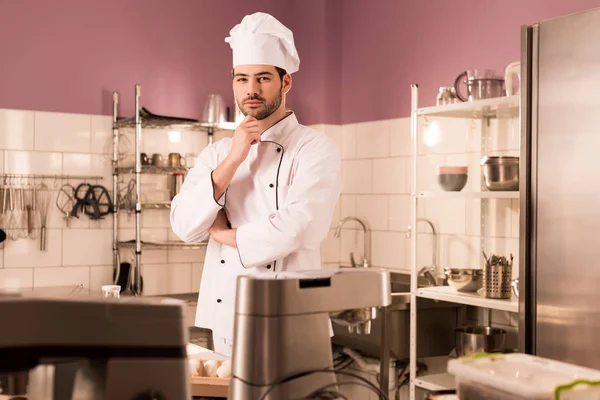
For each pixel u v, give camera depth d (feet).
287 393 3.99
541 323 8.78
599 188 8.04
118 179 13.94
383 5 14.34
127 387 3.48
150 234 14.39
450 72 12.94
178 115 14.66
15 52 13.04
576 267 8.33
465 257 12.44
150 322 3.53
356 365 11.75
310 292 4.07
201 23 14.92
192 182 7.93
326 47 15.24
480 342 10.64
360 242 14.83
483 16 12.32
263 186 7.47
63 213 13.48
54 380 3.86
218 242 7.39
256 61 7.17
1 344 3.24
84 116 13.66
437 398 3.87
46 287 13.28
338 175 7.48
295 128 7.66
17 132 13.05
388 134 14.17
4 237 12.80
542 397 3.30
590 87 8.13
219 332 7.39
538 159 8.80
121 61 14.05
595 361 8.13
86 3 13.67
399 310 11.61
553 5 11.14
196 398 5.38
